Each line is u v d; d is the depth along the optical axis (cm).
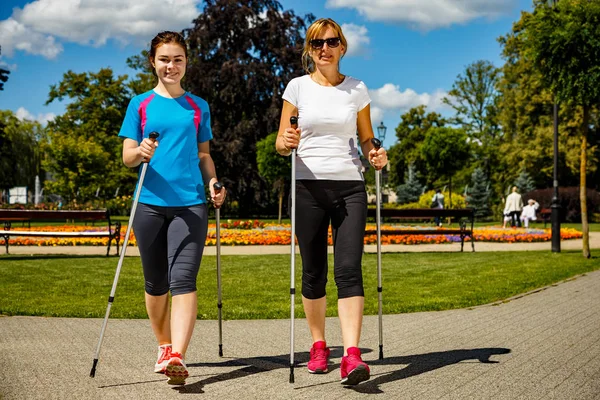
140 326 584
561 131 4159
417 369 426
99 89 5300
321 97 425
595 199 3722
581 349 489
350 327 397
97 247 1530
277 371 423
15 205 3138
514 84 4809
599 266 1123
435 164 4203
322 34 425
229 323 612
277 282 910
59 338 523
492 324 601
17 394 356
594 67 1156
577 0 1179
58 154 3781
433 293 809
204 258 1260
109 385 380
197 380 397
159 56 412
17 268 1054
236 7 4022
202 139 429
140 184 404
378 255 449
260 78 3994
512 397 361
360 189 421
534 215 2675
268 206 4362
